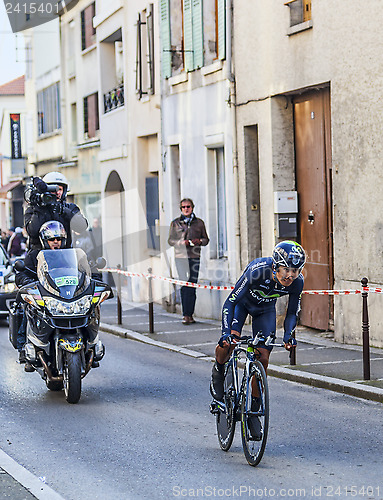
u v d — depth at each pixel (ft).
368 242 61.62
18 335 49.93
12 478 33.22
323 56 65.46
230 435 36.40
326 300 69.36
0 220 273.95
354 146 62.75
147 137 103.86
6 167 242.17
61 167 156.56
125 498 31.09
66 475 34.24
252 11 74.59
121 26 109.29
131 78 106.01
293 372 52.70
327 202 68.74
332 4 64.03
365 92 61.31
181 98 89.81
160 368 58.59
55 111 165.99
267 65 72.84
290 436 39.09
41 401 48.65
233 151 78.48
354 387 47.60
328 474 32.94
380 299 60.59
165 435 40.16
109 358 63.16
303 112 71.46
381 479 32.17
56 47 160.97
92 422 43.21
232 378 36.52
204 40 84.23
